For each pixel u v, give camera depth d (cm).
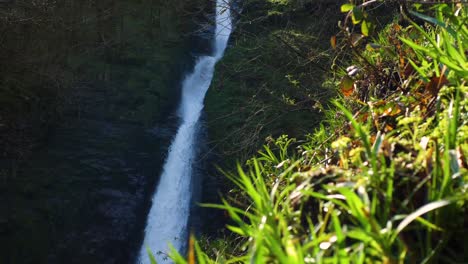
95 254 1177
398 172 152
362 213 127
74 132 1364
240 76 1378
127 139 1415
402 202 148
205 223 1296
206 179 1337
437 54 217
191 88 1673
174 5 1628
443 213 135
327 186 134
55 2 1391
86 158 1323
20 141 1277
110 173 1329
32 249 1107
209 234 1263
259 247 117
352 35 319
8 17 1266
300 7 1325
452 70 208
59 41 1425
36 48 1352
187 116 1584
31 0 1320
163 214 1347
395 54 306
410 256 134
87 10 1527
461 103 183
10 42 1295
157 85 1573
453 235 137
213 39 1789
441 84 223
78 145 1340
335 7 1187
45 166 1261
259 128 1044
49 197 1205
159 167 1414
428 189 142
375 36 571
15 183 1200
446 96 222
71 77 1433
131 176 1351
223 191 1304
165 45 1680
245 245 144
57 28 1412
